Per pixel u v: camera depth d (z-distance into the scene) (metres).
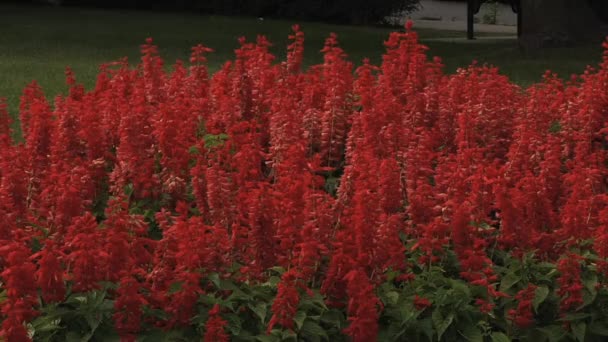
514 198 5.16
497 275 5.11
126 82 7.54
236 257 5.00
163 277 4.64
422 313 4.91
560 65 18.98
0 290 4.70
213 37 26.06
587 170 5.64
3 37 24.50
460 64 20.03
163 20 32.81
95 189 5.93
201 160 5.62
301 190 4.86
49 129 6.31
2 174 5.59
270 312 4.73
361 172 5.07
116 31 27.25
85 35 25.72
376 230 4.87
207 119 6.89
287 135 5.91
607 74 7.12
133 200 5.79
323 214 4.94
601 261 4.98
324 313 4.76
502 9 42.66
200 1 39.41
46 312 4.54
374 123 6.08
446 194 5.29
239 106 6.95
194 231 4.61
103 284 4.60
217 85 7.21
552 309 5.12
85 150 6.27
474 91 7.20
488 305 4.83
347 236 4.86
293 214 4.84
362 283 4.47
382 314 4.87
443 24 39.03
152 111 6.66
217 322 4.38
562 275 5.02
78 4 40.03
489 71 8.02
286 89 6.93
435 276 5.00
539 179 5.68
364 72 6.97
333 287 4.77
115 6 40.09
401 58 7.58
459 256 5.08
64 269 4.83
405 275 4.93
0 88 14.67
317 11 37.53
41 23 29.53
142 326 4.68
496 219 5.93
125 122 5.78
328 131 6.41
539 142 6.09
